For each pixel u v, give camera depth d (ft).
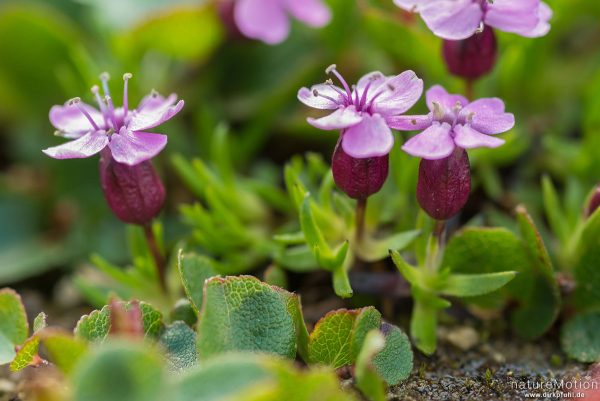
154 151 0.42
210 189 0.47
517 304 0.45
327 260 0.44
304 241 0.46
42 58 0.56
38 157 0.57
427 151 0.41
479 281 0.44
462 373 0.44
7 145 0.58
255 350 0.42
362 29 0.55
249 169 0.55
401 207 0.48
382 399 0.40
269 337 0.42
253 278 0.42
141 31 0.54
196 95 0.56
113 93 0.52
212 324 0.41
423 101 0.52
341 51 0.56
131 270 0.47
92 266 0.52
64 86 0.55
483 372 0.44
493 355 0.45
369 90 0.43
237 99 0.56
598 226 0.44
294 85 0.54
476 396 0.43
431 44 0.50
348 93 0.42
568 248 0.46
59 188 0.55
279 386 0.39
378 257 0.45
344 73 0.56
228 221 0.48
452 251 0.45
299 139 0.55
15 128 0.58
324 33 0.55
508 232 0.44
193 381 0.38
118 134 0.43
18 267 0.52
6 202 0.55
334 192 0.46
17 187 0.56
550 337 0.46
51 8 0.59
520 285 0.45
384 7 0.54
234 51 0.57
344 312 0.42
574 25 0.59
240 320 0.42
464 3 0.44
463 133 0.41
